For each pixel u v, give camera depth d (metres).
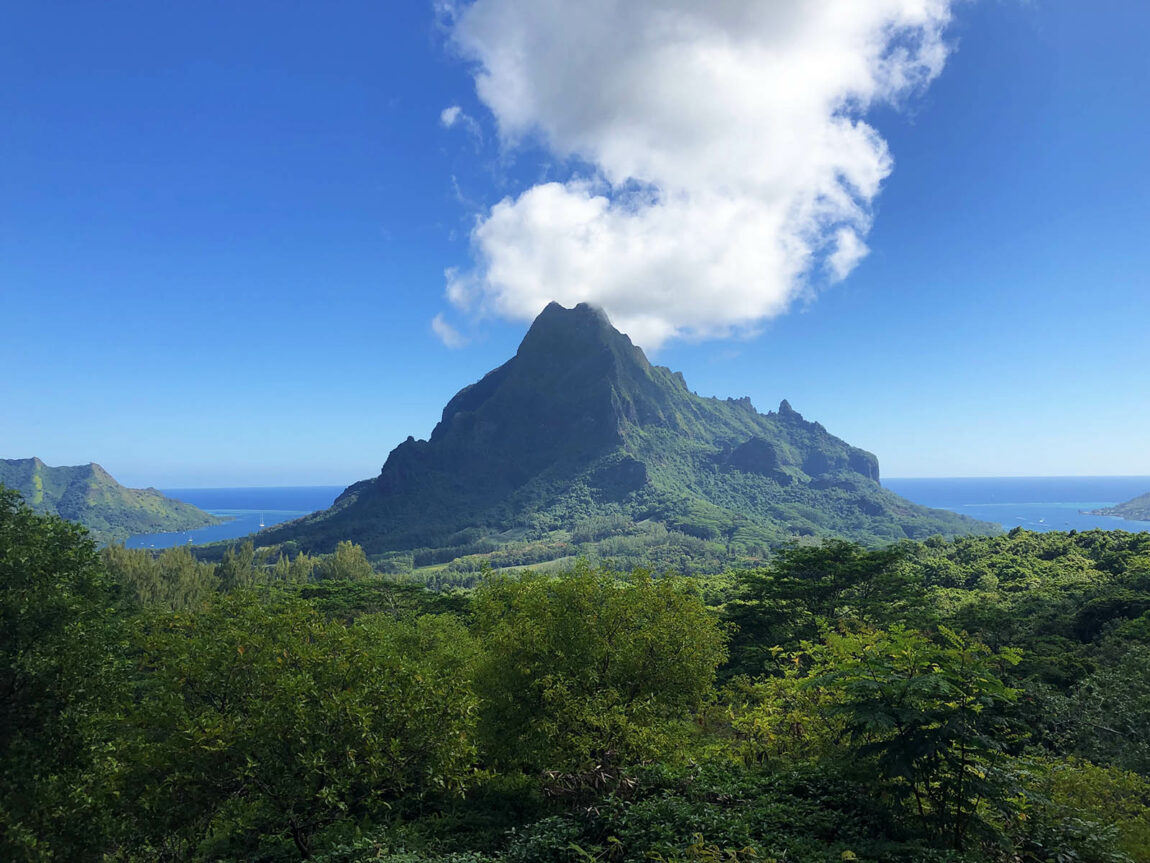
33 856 9.73
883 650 9.63
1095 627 37.69
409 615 41.06
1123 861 8.12
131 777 10.72
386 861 9.59
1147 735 16.92
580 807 11.99
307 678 11.09
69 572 14.45
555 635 15.11
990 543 78.38
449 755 11.59
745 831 9.30
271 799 10.91
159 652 12.66
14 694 12.34
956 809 8.77
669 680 15.42
